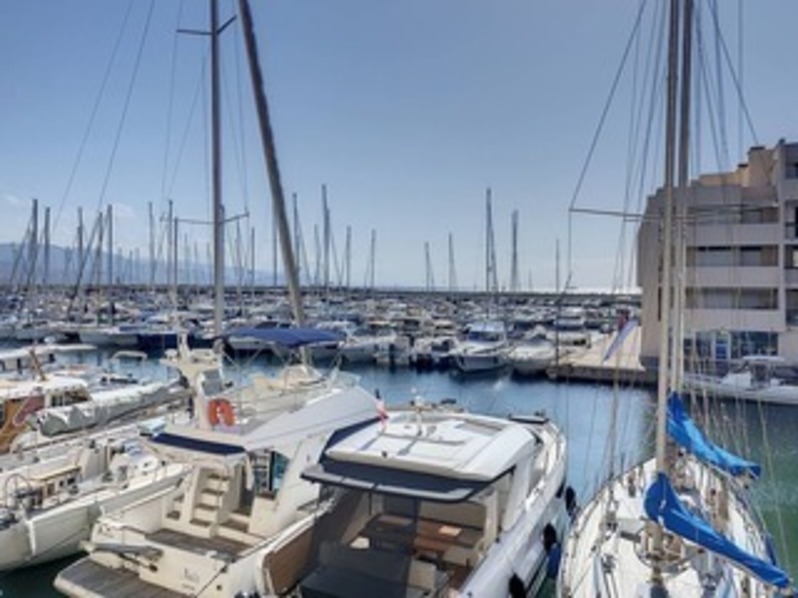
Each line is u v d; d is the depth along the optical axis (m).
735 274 28.02
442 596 6.80
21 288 43.91
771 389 22.05
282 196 13.52
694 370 17.53
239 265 39.31
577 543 8.67
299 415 8.88
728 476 8.64
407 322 46.91
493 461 7.90
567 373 28.89
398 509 7.93
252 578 7.38
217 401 8.59
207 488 8.93
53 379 16.02
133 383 20.42
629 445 18.27
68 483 11.42
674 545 7.55
